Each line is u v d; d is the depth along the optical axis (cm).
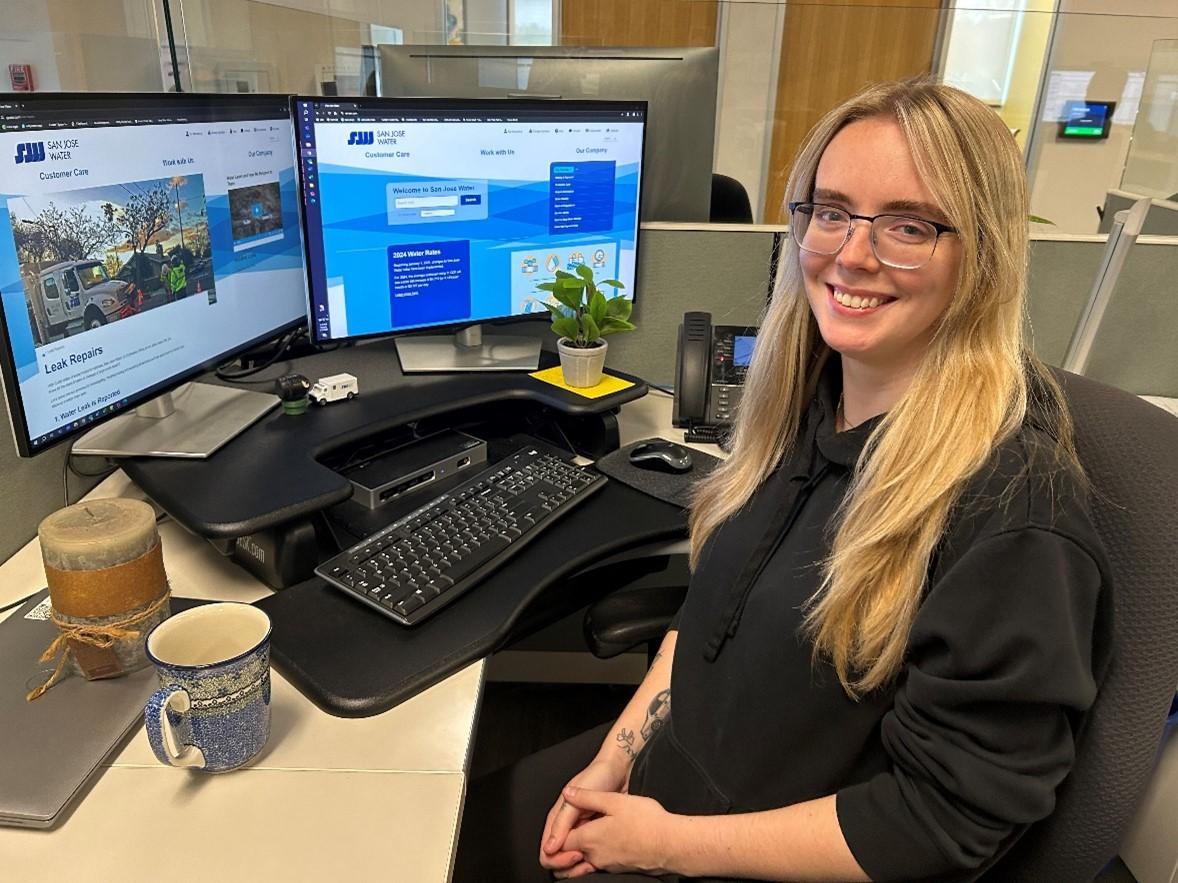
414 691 78
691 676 82
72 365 87
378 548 95
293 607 89
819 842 67
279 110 115
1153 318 158
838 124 68
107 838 63
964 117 62
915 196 63
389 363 137
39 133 80
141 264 95
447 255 130
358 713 75
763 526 79
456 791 68
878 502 65
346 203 118
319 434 110
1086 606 57
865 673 67
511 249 135
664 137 150
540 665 182
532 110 128
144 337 97
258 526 88
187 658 71
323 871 60
